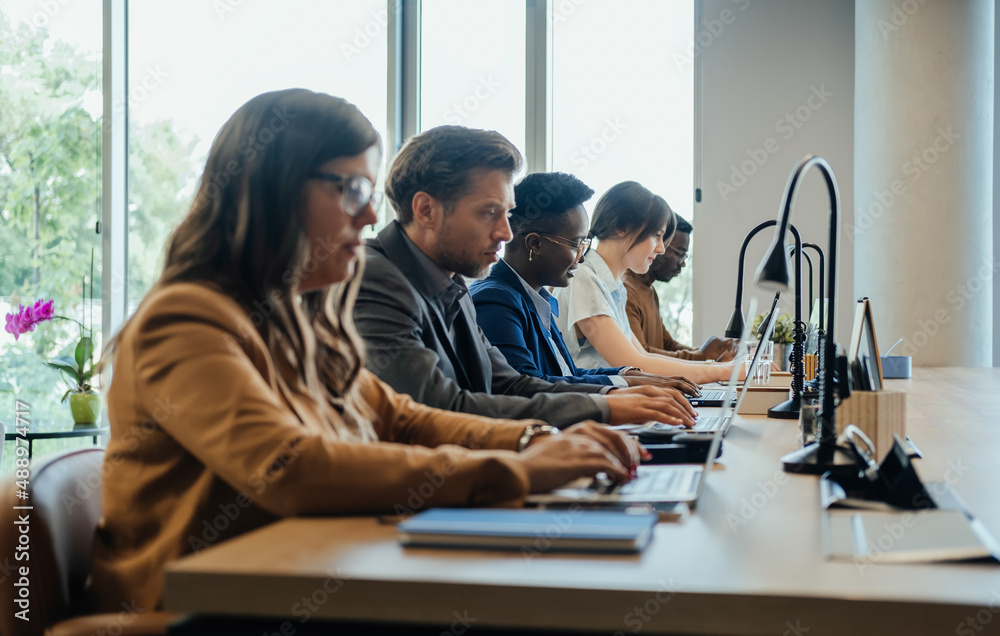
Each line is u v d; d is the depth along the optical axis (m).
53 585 0.99
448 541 0.76
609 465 0.99
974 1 4.05
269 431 0.87
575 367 2.79
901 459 0.93
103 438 3.89
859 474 1.10
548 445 0.99
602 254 3.17
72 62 4.55
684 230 3.85
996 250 4.66
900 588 0.65
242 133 1.09
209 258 1.06
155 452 0.96
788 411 1.90
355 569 0.70
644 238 3.16
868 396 1.32
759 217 4.55
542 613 0.66
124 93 4.60
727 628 0.64
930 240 4.10
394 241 1.83
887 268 4.16
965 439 1.52
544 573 0.69
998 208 4.65
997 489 1.06
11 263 4.52
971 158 4.10
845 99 4.50
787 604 0.64
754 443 1.48
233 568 0.70
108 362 1.02
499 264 2.46
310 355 1.13
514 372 2.06
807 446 1.22
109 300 4.51
